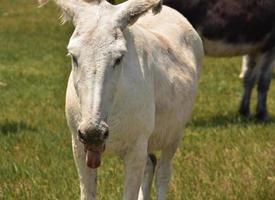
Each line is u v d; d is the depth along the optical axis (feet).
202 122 52.34
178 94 29.84
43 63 83.05
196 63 33.88
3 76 73.97
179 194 35.04
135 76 26.00
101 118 22.86
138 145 26.73
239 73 76.95
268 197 35.04
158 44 29.76
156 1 24.48
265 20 54.80
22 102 60.44
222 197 34.63
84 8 24.36
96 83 22.99
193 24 52.85
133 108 25.88
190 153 43.86
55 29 111.96
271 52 55.77
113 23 23.80
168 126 29.81
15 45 97.55
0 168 40.04
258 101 55.26
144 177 32.63
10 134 48.44
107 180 37.37
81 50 23.26
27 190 35.76
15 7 133.59
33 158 42.34
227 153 43.93
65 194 34.65
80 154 26.99
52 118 53.98
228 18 53.52
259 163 41.09
